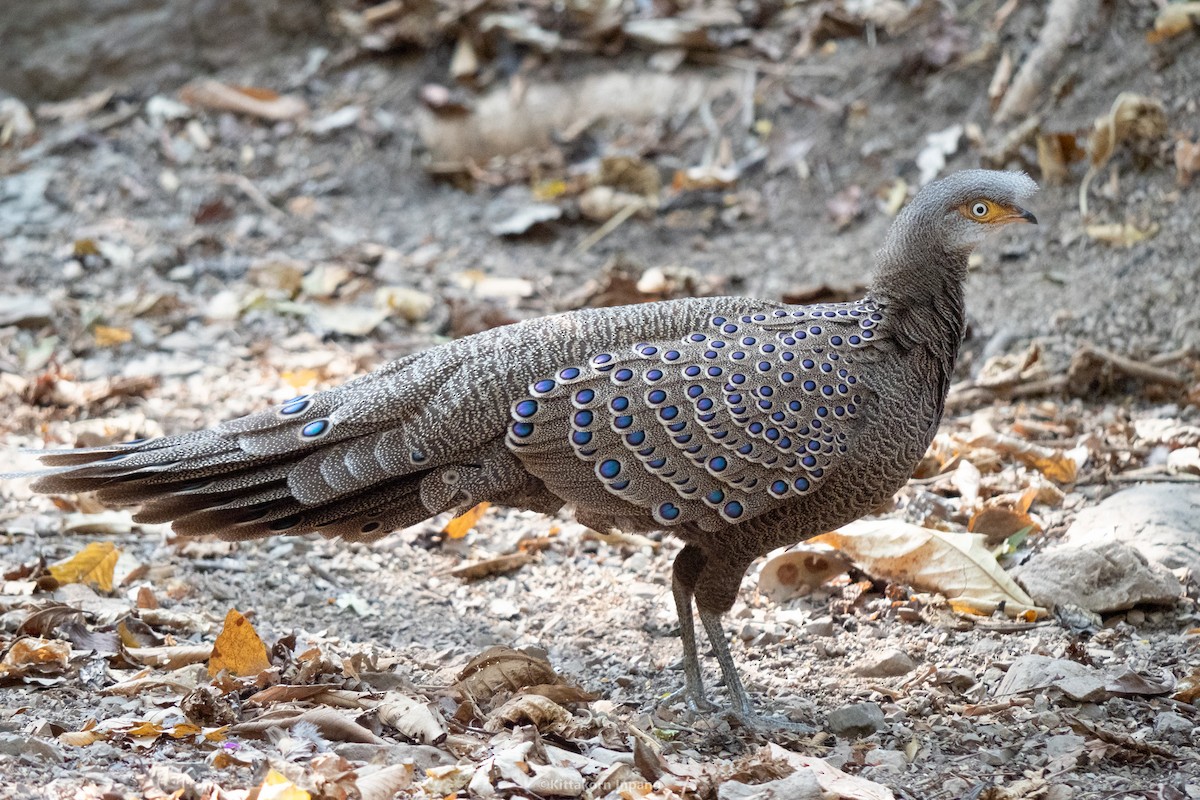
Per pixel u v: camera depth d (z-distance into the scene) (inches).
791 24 673.6
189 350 540.1
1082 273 529.7
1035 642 349.1
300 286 581.3
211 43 702.5
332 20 709.9
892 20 647.8
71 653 321.4
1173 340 488.7
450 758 279.1
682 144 641.6
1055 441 449.7
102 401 496.7
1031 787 273.0
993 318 521.0
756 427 300.5
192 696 292.8
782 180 619.2
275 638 349.4
